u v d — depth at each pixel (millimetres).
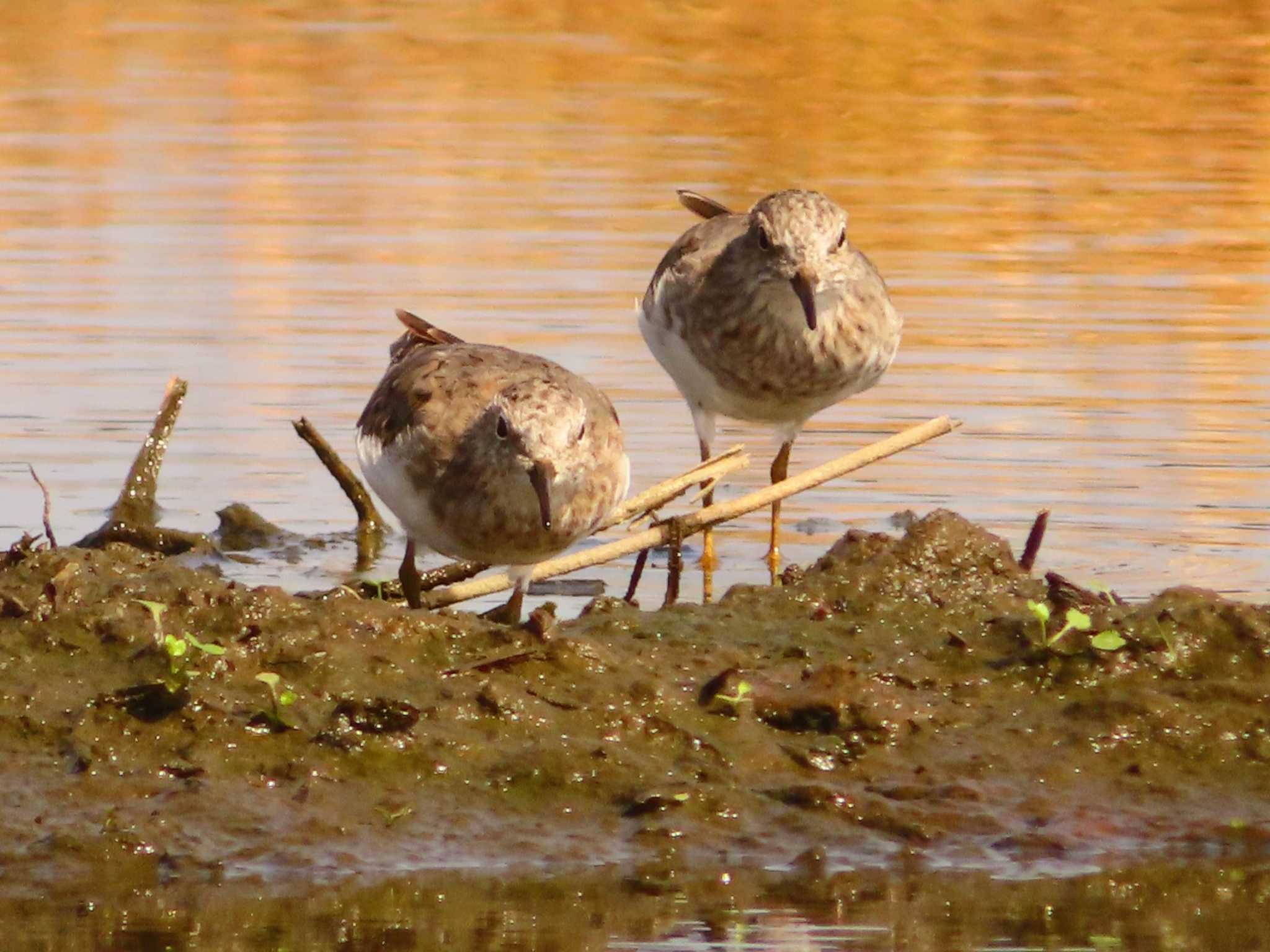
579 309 20234
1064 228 23531
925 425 14234
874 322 14820
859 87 30188
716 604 11891
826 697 10445
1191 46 32375
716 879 9289
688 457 16656
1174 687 10727
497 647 10672
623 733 10203
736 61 31844
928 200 24500
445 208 23953
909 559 11938
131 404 17594
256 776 9742
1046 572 12680
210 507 15414
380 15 34906
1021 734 10469
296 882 9086
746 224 15117
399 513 12094
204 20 34250
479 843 9461
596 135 27453
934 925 8961
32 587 11000
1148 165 26203
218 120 27938
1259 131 27906
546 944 8711
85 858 9164
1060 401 17891
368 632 10625
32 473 14742
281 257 21922
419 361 12359
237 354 18828
